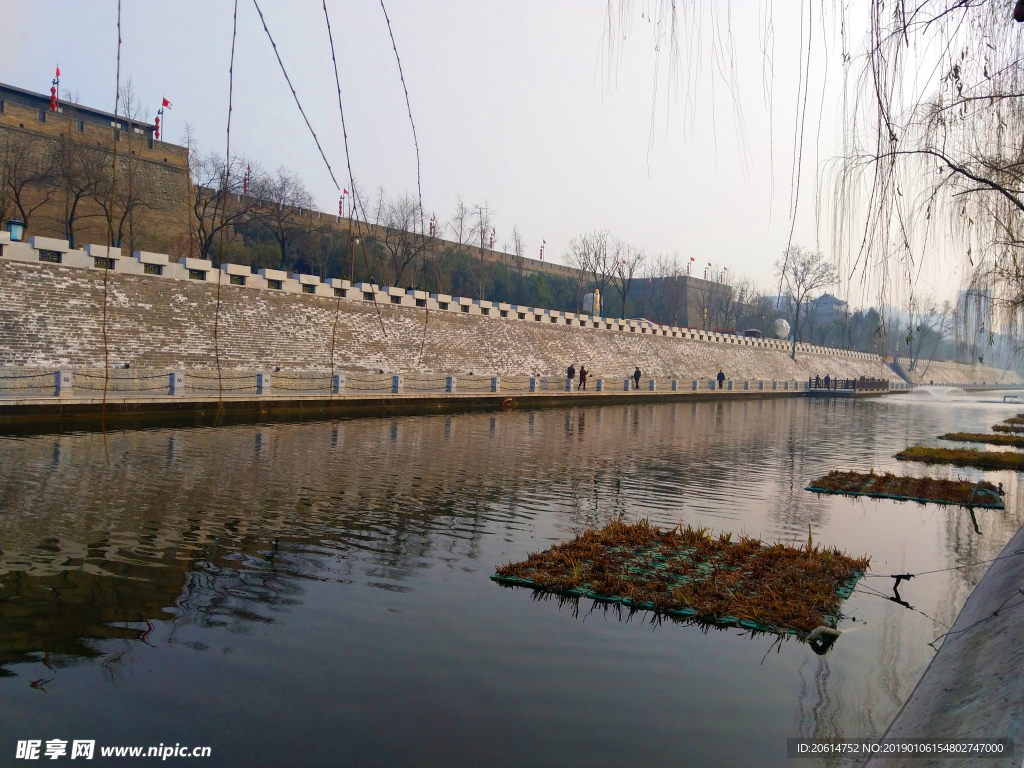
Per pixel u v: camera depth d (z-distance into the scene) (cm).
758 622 657
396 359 3341
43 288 2286
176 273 2648
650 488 1348
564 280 7031
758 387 5775
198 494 1123
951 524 1109
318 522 981
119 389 2286
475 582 755
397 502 1128
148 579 731
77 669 536
